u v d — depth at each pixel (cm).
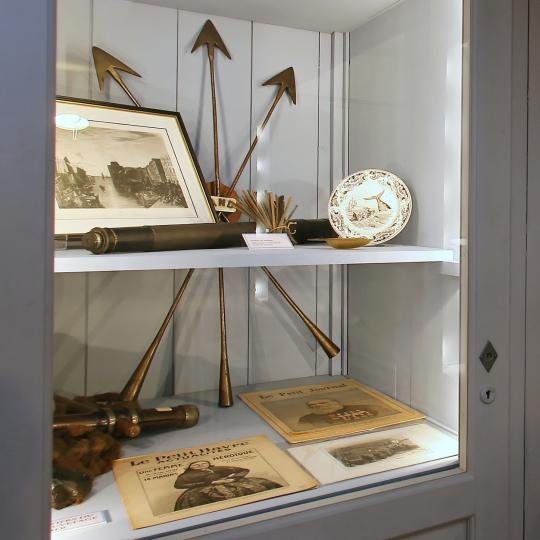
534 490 86
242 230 93
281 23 105
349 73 105
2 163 53
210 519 67
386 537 74
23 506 54
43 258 55
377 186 104
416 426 92
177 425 87
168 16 97
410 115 98
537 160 85
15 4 53
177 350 92
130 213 85
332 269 107
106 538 62
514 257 84
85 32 83
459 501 79
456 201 87
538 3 85
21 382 54
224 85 102
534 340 86
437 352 92
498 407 83
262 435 88
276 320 103
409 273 98
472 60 80
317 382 108
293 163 105
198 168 95
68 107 76
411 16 97
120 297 82
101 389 78
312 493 73
